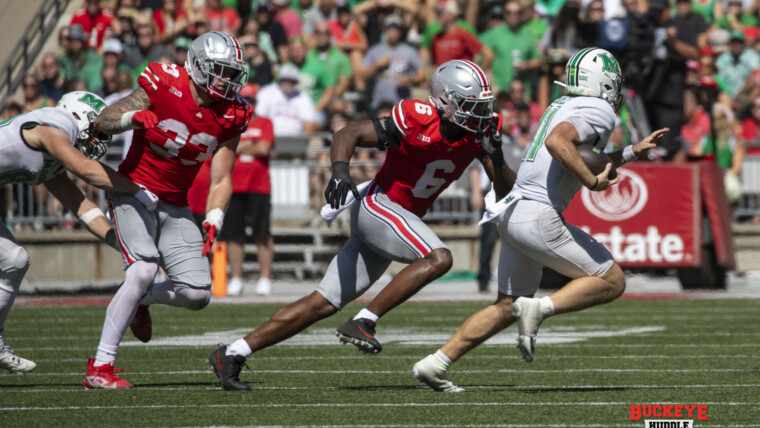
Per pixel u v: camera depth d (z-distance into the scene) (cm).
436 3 5344
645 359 2372
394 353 2519
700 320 3153
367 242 1923
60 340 2788
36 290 4419
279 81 4775
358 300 3906
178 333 2923
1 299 2027
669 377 2102
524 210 1909
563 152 1834
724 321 3120
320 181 4738
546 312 1872
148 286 1992
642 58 4231
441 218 4747
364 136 1883
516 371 2225
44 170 2014
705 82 4422
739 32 5412
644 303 3678
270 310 3509
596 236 4122
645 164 4131
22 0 5641
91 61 5078
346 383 2067
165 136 1956
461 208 4759
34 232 4641
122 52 4981
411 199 1939
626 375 2139
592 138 1905
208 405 1788
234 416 1678
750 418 1647
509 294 1959
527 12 5141
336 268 1941
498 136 1898
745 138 5319
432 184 1933
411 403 1808
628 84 4209
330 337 2853
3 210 4594
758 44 5506
